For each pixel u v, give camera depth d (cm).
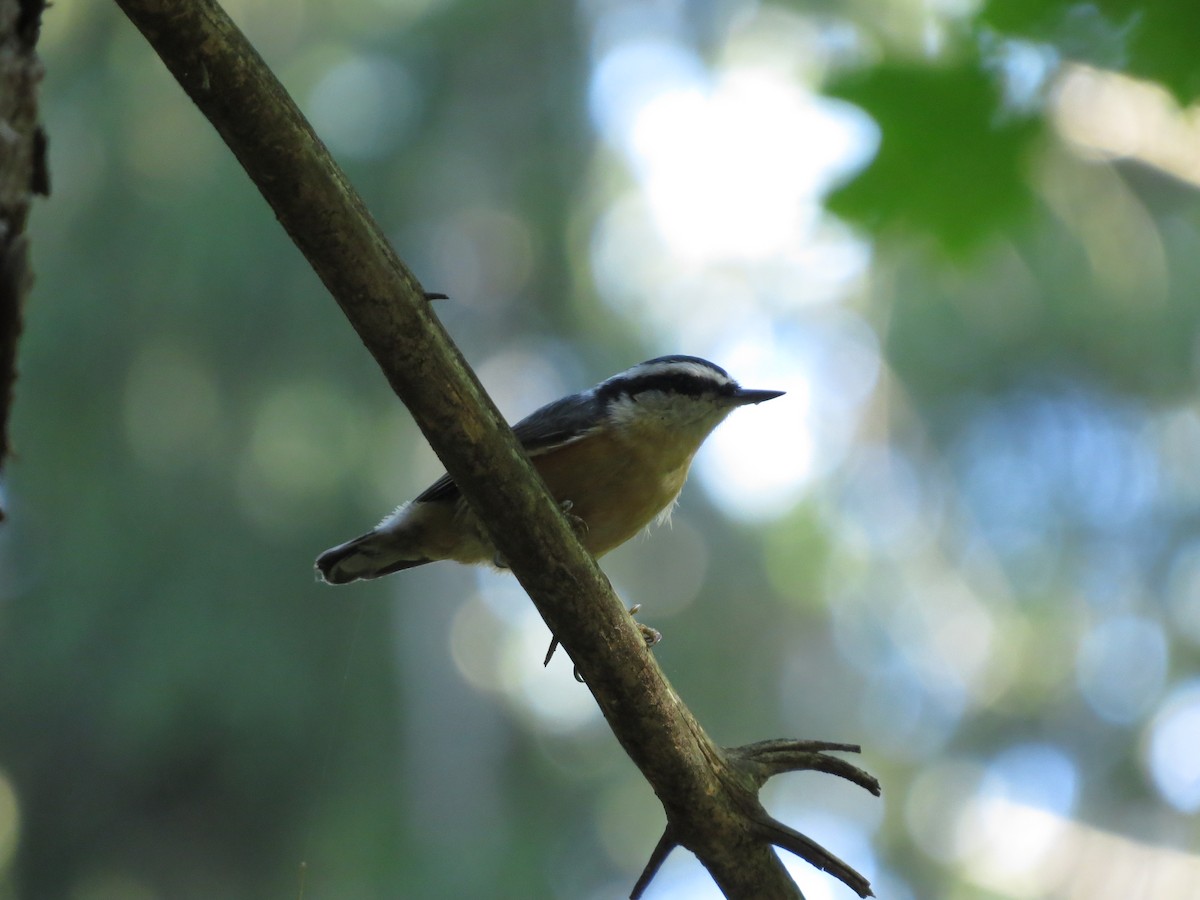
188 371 1493
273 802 1484
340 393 1522
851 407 1750
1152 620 1620
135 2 299
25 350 1470
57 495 1460
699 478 1862
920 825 1716
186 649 1425
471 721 1706
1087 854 1564
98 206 1488
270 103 319
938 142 448
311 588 1491
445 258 1681
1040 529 1656
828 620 1872
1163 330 1441
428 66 1612
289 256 1505
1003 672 1703
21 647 1447
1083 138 599
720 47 1518
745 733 1825
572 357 1719
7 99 244
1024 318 1491
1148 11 416
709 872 426
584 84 1662
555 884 1656
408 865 1510
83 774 1487
